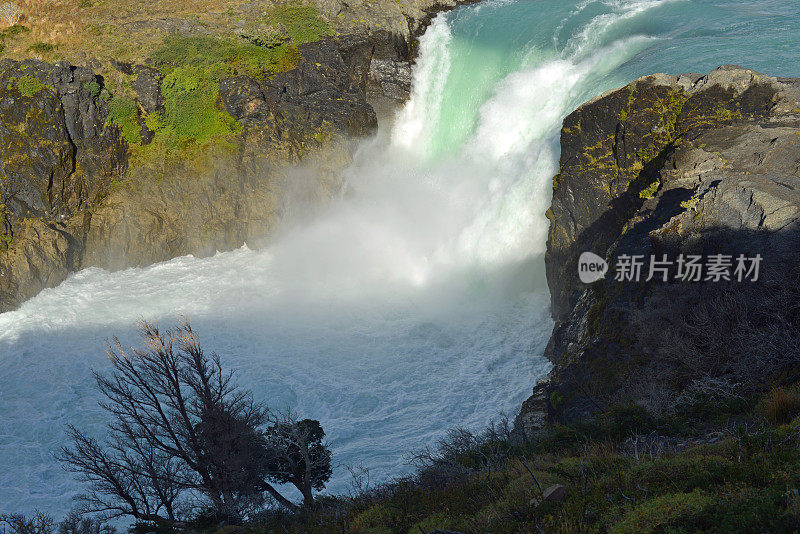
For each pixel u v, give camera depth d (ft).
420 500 41.93
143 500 57.88
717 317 56.08
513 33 149.38
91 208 128.26
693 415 47.75
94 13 164.04
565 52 139.85
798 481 28.22
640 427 46.96
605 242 88.99
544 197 110.73
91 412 89.25
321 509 49.65
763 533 25.29
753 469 29.89
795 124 78.43
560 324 90.33
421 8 167.22
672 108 90.07
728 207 63.67
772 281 55.11
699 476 30.86
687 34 127.95
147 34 151.94
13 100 122.21
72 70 127.65
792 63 103.14
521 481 37.24
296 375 95.14
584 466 37.58
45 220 124.36
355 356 99.55
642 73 112.78
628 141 90.74
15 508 71.56
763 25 123.54
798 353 47.78
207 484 54.85
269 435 56.80
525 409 73.31
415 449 76.18
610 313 68.95
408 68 158.20
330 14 161.38
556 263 96.53
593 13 147.02
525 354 95.86
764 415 41.09
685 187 73.15
